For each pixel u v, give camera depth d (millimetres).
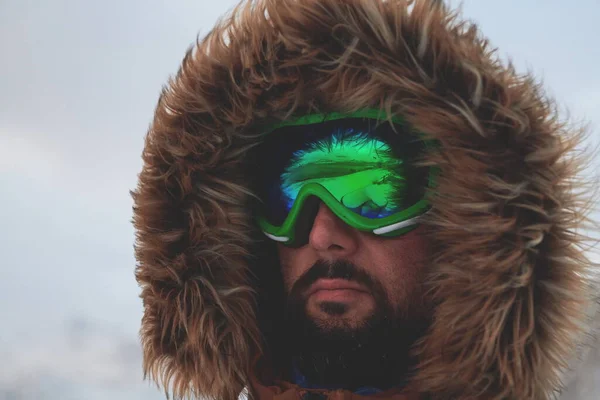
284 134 992
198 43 968
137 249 986
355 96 887
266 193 1004
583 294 845
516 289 816
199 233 956
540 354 813
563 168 846
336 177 954
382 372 925
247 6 955
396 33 876
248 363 982
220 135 954
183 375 983
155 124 976
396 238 938
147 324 995
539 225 808
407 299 929
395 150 932
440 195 878
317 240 942
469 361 835
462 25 892
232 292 969
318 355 943
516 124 817
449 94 854
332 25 904
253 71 923
